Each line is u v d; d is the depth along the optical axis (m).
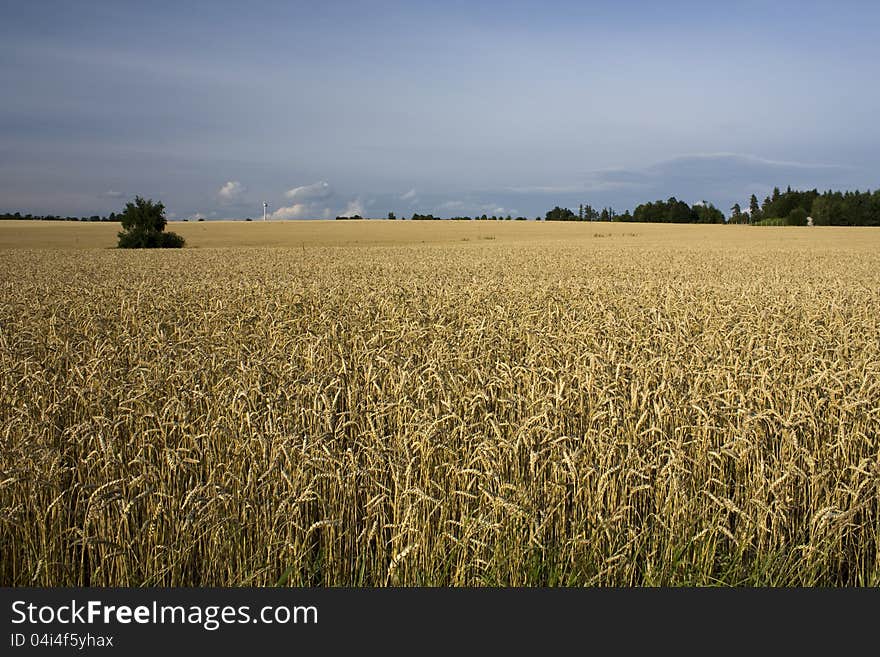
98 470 5.80
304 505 5.61
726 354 8.96
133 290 18.58
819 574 5.31
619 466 5.30
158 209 63.19
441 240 74.94
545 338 9.49
